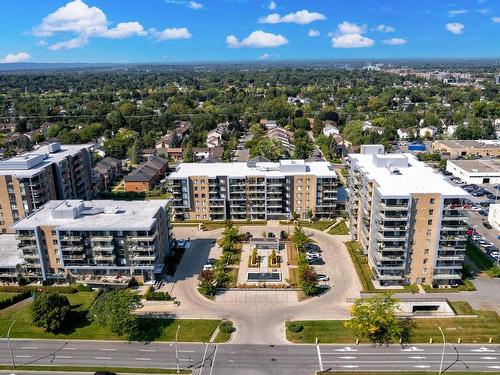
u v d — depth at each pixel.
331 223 168.75
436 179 127.31
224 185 168.25
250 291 122.75
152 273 127.00
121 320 98.31
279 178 164.62
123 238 123.38
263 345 99.56
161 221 136.25
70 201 139.62
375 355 95.62
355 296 118.38
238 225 168.38
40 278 128.62
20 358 97.31
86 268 125.94
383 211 115.25
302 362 93.62
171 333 104.44
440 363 93.00
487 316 107.75
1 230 158.62
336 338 101.31
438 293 117.69
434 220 116.31
